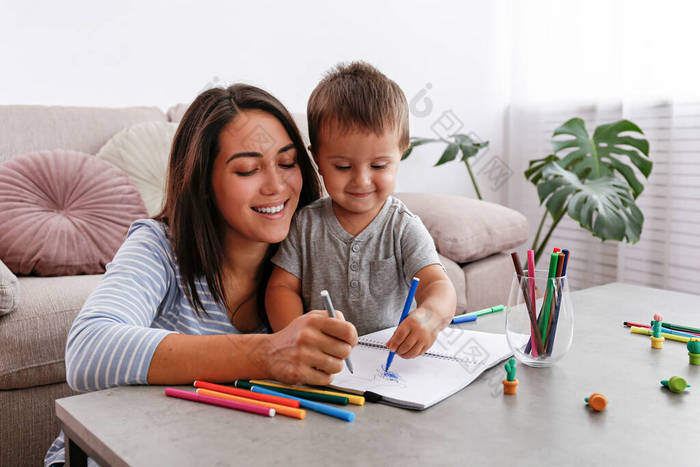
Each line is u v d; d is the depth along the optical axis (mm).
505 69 2969
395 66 2574
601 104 2516
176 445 487
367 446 489
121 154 1704
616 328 877
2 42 1728
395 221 920
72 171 1541
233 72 2164
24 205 1444
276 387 604
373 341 790
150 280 744
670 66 2260
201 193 750
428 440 501
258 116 734
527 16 2811
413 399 579
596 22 2529
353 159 825
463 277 1805
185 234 775
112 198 1553
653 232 2361
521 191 2930
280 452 476
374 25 2496
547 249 2801
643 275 2404
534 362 695
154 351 611
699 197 2215
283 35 2264
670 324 877
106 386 617
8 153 1586
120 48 1923
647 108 2336
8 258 1374
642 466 462
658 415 562
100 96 1904
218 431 514
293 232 921
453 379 642
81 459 560
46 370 1162
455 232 1841
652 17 2295
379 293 930
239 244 828
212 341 622
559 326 686
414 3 2604
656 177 2332
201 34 2078
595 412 568
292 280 919
